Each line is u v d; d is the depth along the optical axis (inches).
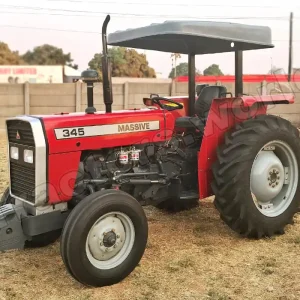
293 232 180.1
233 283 134.8
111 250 135.4
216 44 184.9
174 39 176.2
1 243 142.9
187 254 157.2
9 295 128.0
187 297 126.3
